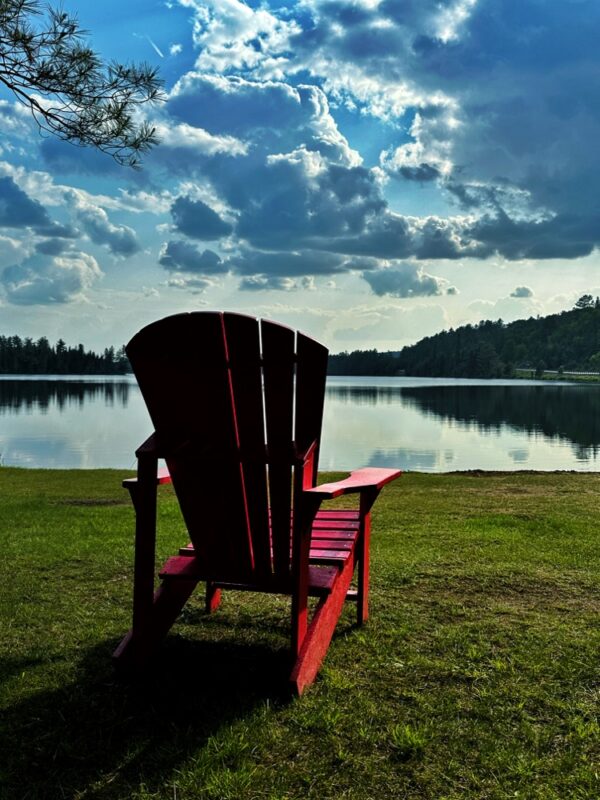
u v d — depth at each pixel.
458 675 2.61
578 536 5.55
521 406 54.06
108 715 2.30
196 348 2.38
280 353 2.42
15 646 2.95
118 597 3.71
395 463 18.31
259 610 3.45
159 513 6.76
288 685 2.40
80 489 9.93
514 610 3.42
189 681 2.57
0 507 7.47
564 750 2.08
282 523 2.56
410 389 97.19
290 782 1.91
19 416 39.56
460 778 1.93
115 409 46.62
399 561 4.50
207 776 1.93
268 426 2.49
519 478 11.37
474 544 5.17
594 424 35.69
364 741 2.12
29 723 2.24
